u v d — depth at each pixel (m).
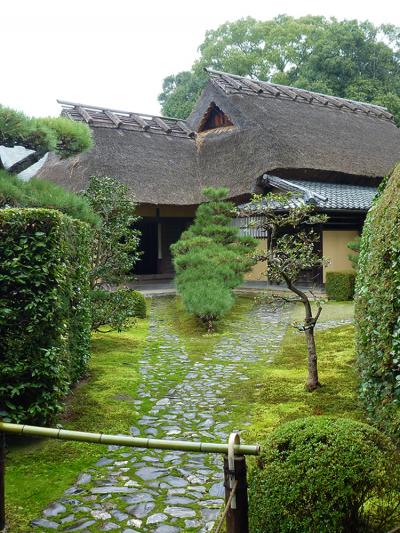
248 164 15.91
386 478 2.43
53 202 6.64
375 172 17.70
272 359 7.40
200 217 13.23
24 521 3.14
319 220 6.36
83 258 6.24
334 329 9.23
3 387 4.28
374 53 28.67
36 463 3.99
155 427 4.75
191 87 30.52
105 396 5.64
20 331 4.35
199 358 7.59
